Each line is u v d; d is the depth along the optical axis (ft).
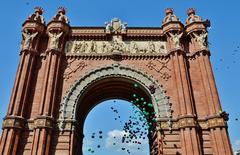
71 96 135.13
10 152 115.44
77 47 150.41
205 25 155.33
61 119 127.54
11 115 123.85
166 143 122.42
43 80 135.85
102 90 154.92
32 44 146.41
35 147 115.65
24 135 123.34
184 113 125.59
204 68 139.44
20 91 130.72
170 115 129.29
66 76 140.97
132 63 145.48
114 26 157.38
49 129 121.39
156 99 134.41
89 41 153.48
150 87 136.36
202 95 134.82
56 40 146.61
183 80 135.13
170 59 146.20
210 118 124.47
